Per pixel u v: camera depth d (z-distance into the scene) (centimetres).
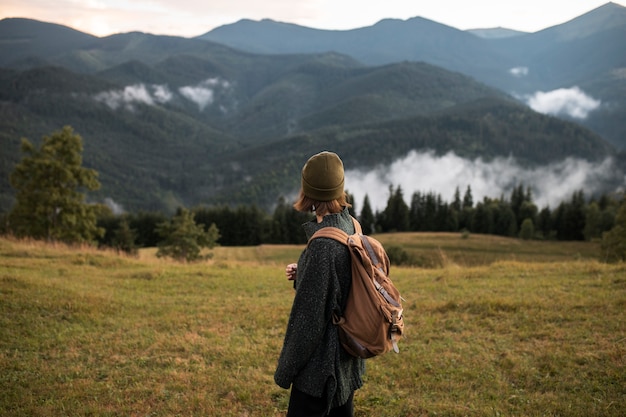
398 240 9275
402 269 1317
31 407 413
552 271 1012
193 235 4775
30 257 1277
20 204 3147
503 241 9212
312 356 227
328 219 241
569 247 8688
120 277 1063
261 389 459
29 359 530
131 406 428
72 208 3206
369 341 224
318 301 220
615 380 453
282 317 708
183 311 762
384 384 473
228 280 1068
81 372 502
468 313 702
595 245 8775
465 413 405
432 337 610
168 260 1531
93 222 3344
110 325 677
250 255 7006
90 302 759
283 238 10869
